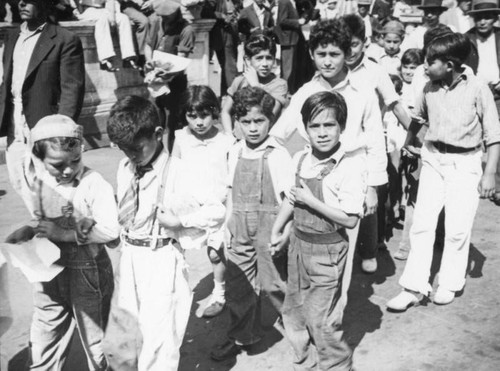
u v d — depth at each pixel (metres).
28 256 2.69
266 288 3.40
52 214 2.83
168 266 2.79
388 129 4.86
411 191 4.73
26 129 4.58
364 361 3.41
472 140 3.87
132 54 8.20
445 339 3.62
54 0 4.81
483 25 6.12
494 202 6.12
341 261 3.00
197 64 10.03
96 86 8.32
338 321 3.04
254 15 10.48
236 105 3.31
